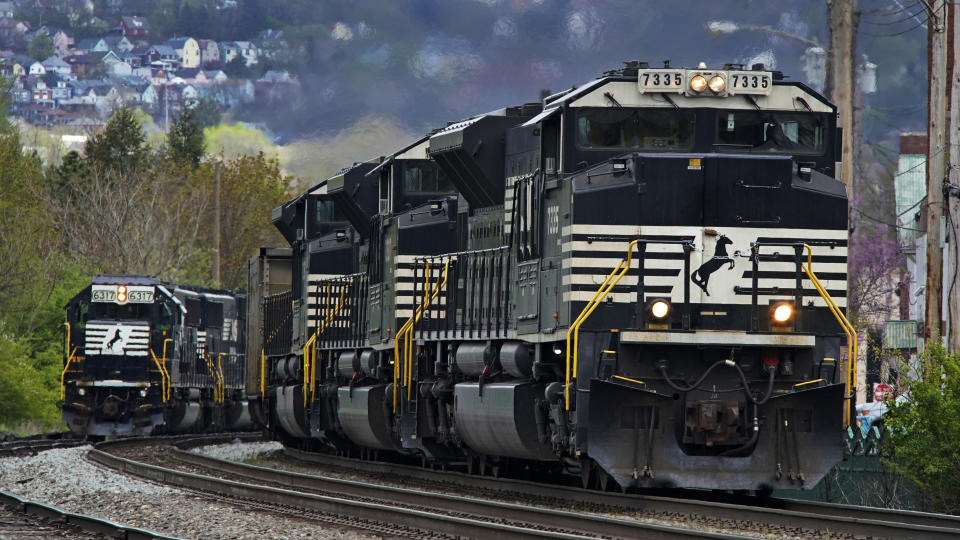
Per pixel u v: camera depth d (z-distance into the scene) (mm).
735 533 48781
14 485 75438
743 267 57406
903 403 63250
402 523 52281
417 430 79438
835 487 68000
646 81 60844
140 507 60688
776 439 57000
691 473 56625
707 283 57312
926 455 59906
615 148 60969
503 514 53875
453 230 81688
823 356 57375
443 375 77625
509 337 67188
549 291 61375
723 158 57625
